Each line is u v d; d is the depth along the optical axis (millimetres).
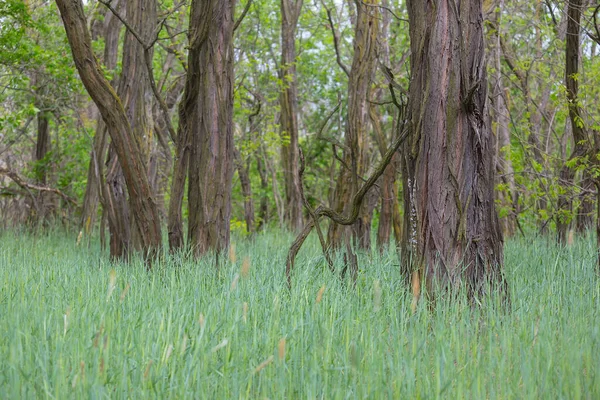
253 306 6641
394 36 20312
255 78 22469
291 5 21812
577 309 7082
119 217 12477
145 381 4594
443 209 7711
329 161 29266
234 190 27484
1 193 19828
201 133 11102
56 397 4383
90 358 5078
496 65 15312
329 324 6117
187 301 7055
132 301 7059
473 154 7777
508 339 5789
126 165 10945
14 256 12164
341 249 11031
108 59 18219
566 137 16781
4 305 6879
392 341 5973
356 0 14039
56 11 18203
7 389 4559
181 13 19031
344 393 4723
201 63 11055
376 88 15203
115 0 18984
